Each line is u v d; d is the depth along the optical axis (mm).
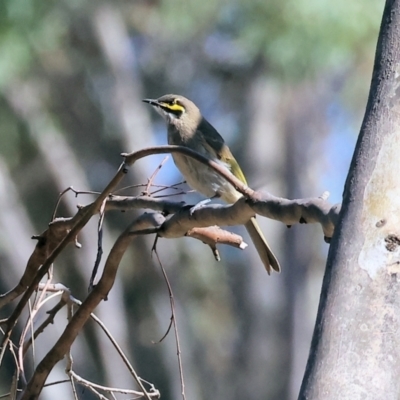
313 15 11945
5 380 12891
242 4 12742
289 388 17547
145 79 17328
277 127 18109
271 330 17781
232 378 17781
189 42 16438
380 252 2805
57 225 5020
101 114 16703
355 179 3055
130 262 17281
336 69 15164
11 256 14969
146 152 4281
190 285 18000
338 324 2648
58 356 4664
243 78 16922
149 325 17594
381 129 3148
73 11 14797
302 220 3910
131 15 16219
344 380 2523
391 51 3375
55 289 5020
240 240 5074
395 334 2617
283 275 17938
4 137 15102
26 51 11852
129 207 4973
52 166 15875
